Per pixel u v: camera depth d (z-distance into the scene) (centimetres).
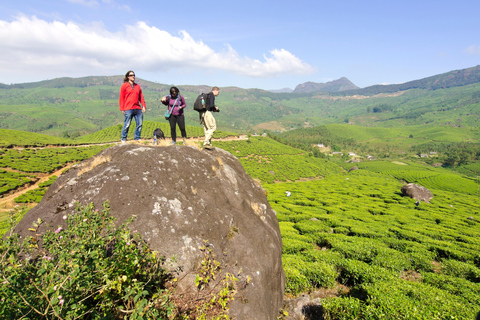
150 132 15500
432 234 2192
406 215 2969
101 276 365
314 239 1909
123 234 402
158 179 604
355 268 1276
